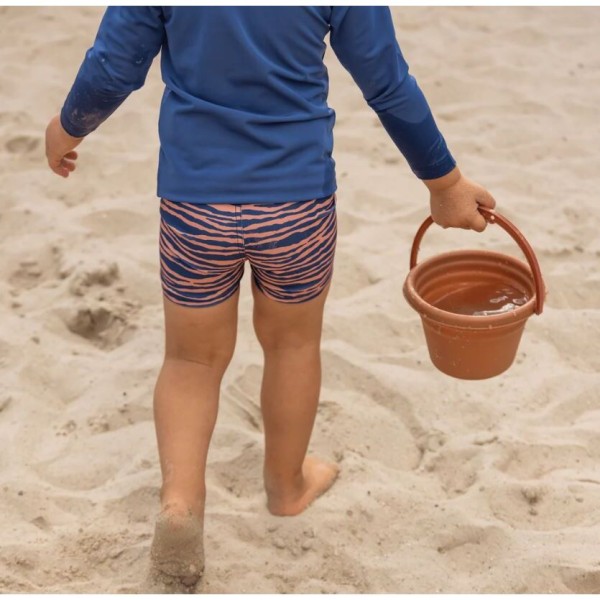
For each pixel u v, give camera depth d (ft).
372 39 6.14
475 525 7.50
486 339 7.02
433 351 7.41
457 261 7.56
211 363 7.04
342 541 7.50
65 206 12.27
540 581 7.07
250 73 6.02
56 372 9.37
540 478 8.12
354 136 14.01
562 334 9.84
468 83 15.44
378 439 8.70
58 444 8.54
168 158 6.34
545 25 17.63
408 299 7.18
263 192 6.19
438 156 6.66
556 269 10.88
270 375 7.32
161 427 6.93
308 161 6.26
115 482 8.07
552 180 12.84
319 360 7.39
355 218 11.96
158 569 6.78
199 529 6.69
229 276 6.71
